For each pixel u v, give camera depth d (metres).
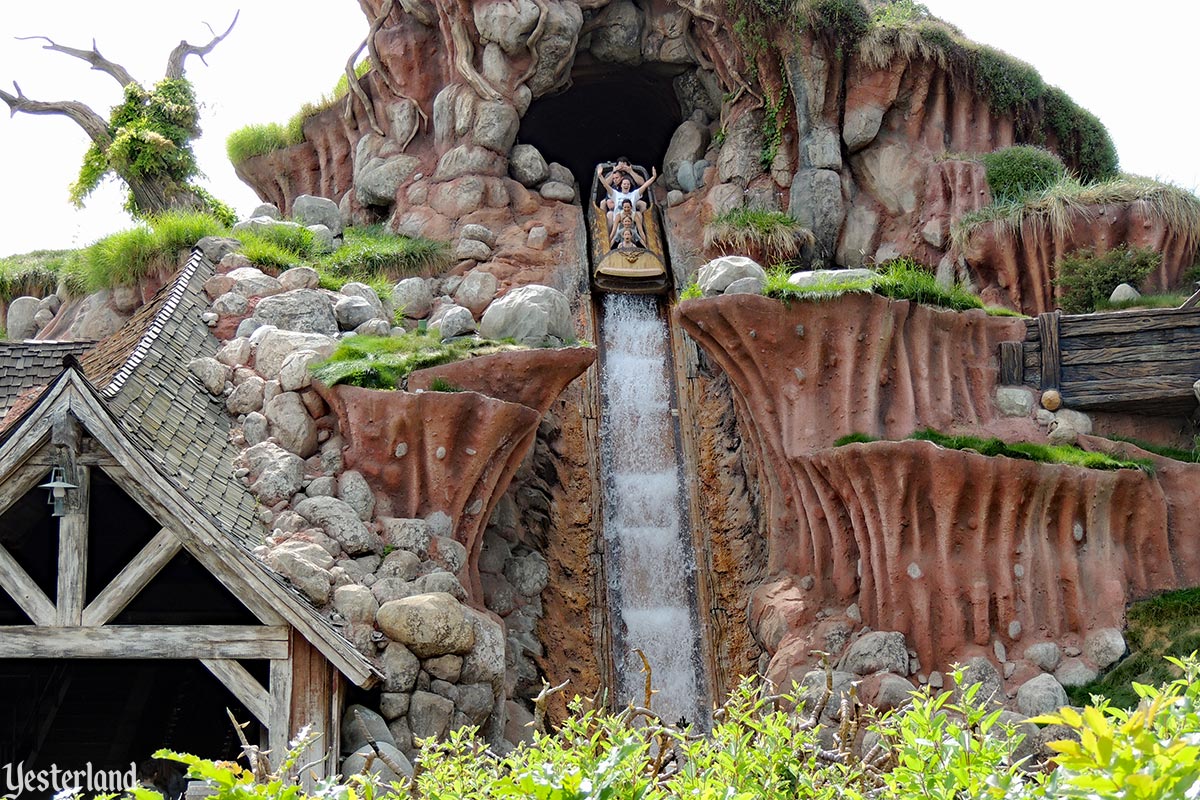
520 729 18.83
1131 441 21.06
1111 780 6.30
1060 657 19.17
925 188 26.22
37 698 18.22
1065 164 28.36
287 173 30.38
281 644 14.80
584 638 21.98
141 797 7.40
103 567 17.89
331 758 14.73
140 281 23.50
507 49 27.66
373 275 25.12
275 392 18.55
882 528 19.61
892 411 20.81
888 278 21.25
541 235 26.72
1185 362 20.67
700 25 28.67
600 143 34.56
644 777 9.17
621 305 26.31
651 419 24.89
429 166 28.03
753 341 20.81
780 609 20.53
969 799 7.97
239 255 21.95
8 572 14.53
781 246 25.75
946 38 26.78
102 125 30.38
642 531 23.50
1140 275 22.95
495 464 18.97
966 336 21.64
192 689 18.78
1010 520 19.45
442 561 17.84
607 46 29.55
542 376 19.36
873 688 18.59
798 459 20.59
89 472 14.76
